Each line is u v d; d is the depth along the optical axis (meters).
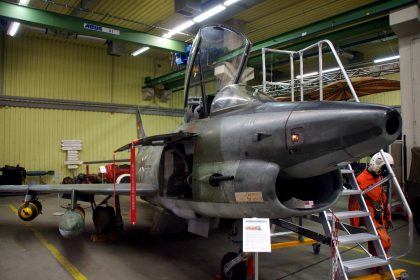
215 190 4.07
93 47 17.48
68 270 4.86
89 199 6.77
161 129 19.72
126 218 9.05
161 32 14.47
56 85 16.28
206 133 4.45
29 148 15.23
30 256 5.55
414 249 5.99
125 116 18.31
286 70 19.92
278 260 5.34
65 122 16.33
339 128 3.14
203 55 5.22
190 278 4.52
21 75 15.34
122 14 12.82
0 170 13.59
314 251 5.74
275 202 3.44
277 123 3.60
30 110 15.39
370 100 19.23
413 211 7.39
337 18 10.50
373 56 17.52
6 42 15.04
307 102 3.66
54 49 16.30
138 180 7.14
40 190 6.59
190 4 10.30
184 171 5.13
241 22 13.09
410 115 9.39
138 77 19.08
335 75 13.75
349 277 4.60
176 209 5.20
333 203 3.74
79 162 16.23
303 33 11.43
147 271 4.80
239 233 4.24
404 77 9.53
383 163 4.66
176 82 18.66
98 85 17.62
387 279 4.20
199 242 6.46
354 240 3.99
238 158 3.89
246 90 4.57
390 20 9.41
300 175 3.65
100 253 5.71
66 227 5.34
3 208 10.69
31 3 11.84
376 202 4.71
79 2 11.91
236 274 4.30
